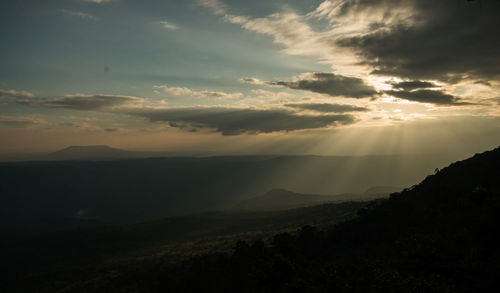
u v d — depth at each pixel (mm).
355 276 45938
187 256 143500
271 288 45531
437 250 47344
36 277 141125
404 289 38062
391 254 55594
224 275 69438
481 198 60531
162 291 77438
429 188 87562
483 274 39250
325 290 41281
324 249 74062
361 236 71938
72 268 151000
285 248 53031
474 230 51531
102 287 111688
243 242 73250
